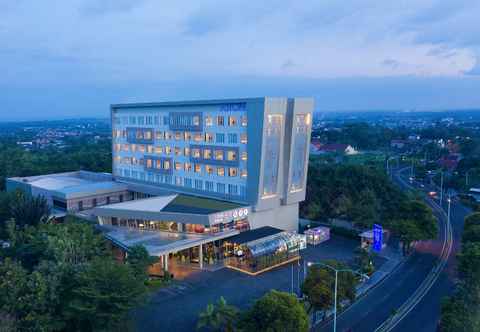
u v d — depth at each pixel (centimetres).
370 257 7050
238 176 8031
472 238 6575
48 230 6294
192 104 8775
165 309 5284
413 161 18738
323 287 4547
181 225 7456
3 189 12675
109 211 7819
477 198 12925
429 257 7581
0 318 3641
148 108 10044
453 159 19625
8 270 4316
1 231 7581
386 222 8619
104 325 3962
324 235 8431
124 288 4072
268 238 7281
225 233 7256
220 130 8275
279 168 8062
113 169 11488
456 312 3981
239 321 4075
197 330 4709
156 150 9981
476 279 4397
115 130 11269
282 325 3781
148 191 10150
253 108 7512
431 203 12594
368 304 5600
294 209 8812
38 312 3969
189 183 9181
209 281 6244
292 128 8050
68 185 10794
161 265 6788
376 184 10700
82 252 5472
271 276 6456
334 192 10131
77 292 3931
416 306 5519
